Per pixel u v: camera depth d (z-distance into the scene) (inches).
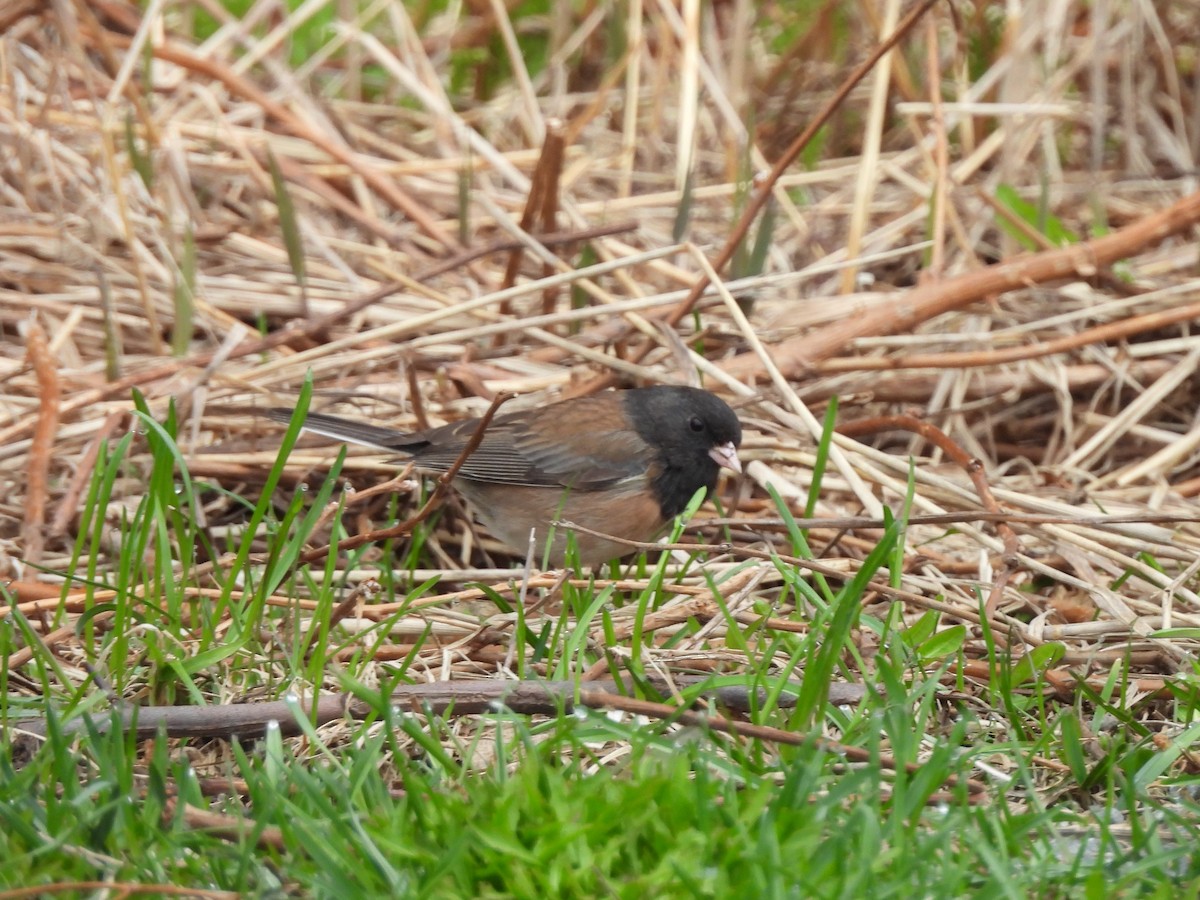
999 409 451.5
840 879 201.3
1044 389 450.9
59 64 495.2
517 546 392.2
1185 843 226.8
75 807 218.4
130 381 397.7
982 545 355.9
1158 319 424.5
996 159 568.4
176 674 272.8
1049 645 285.6
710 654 290.4
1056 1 530.0
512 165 550.9
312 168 537.3
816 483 353.7
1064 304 477.7
